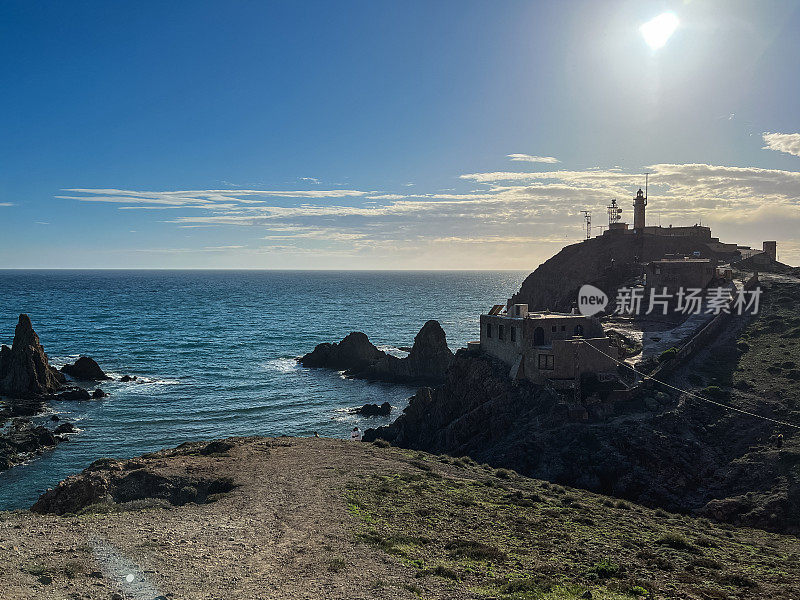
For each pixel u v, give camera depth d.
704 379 61.41
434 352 115.06
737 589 23.17
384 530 27.56
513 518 31.38
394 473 39.38
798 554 30.86
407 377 115.00
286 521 28.56
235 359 137.62
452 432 63.75
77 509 33.50
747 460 47.62
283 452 44.91
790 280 90.00
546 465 50.31
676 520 37.09
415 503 32.59
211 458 41.66
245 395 101.69
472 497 35.34
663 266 85.25
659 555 27.11
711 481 47.06
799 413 51.66
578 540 28.31
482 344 74.12
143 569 21.70
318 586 20.80
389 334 185.38
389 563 23.20
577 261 118.75
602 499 39.84
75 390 97.12
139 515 29.12
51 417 84.81
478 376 68.00
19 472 64.00
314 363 128.00
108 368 124.25
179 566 22.22
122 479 35.75
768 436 49.91
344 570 22.36
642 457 49.16
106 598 19.02
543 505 35.16
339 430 82.50
